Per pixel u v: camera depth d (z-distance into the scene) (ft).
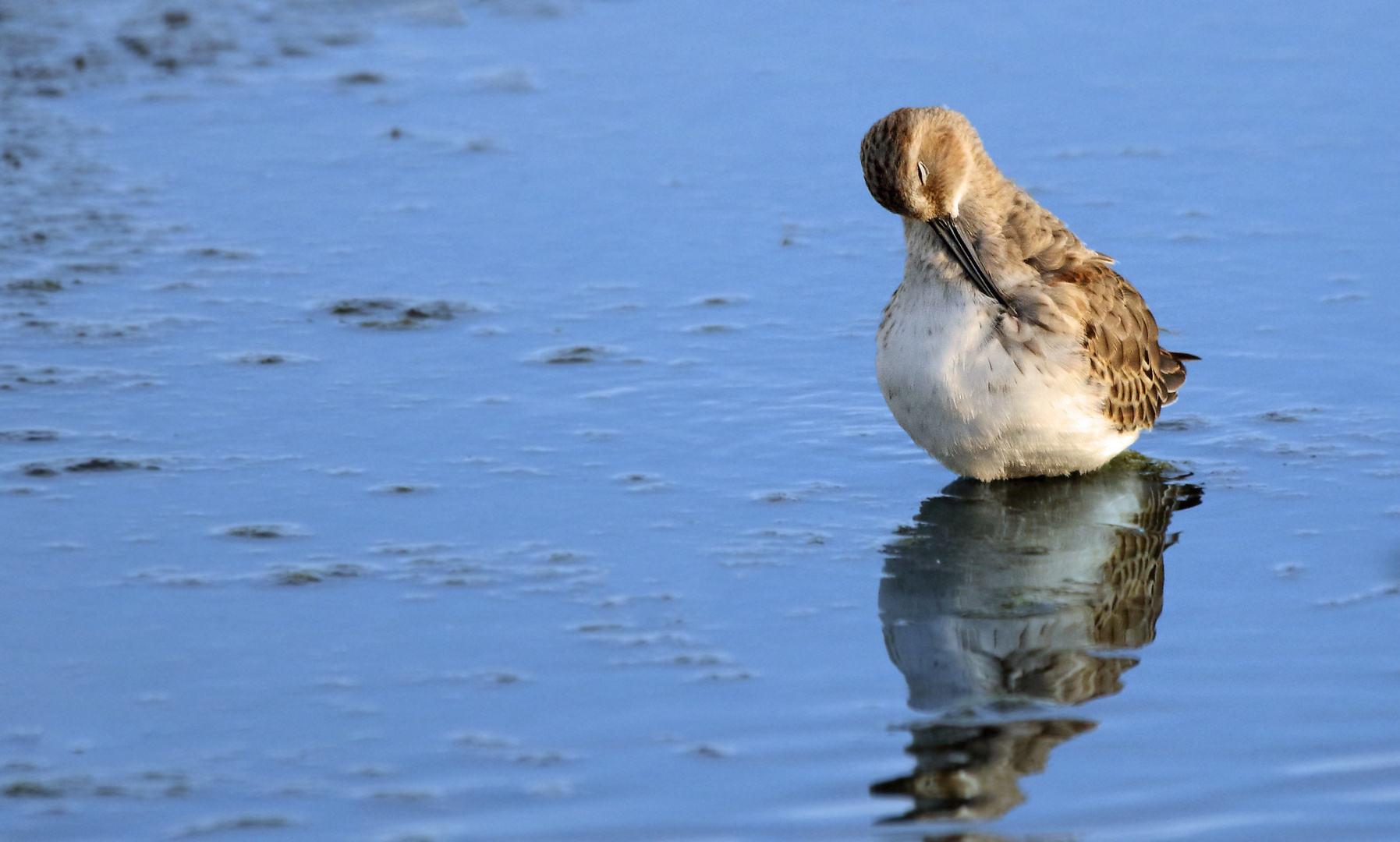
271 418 62.80
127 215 82.53
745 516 56.13
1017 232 59.11
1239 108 92.58
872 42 104.47
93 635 47.65
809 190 85.66
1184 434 62.18
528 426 62.49
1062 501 57.67
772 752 41.75
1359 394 63.72
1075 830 38.29
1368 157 85.71
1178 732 42.34
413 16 113.39
